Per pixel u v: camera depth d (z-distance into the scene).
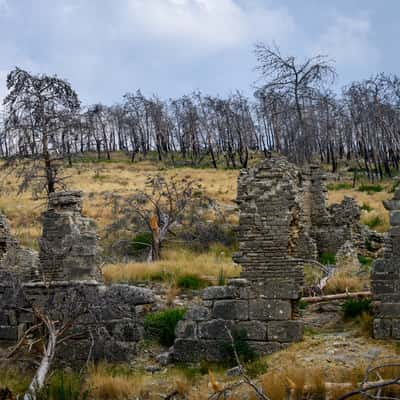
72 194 20.72
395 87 73.81
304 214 29.08
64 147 35.72
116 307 17.17
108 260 31.06
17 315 17.81
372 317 15.70
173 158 100.06
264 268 15.93
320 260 27.25
